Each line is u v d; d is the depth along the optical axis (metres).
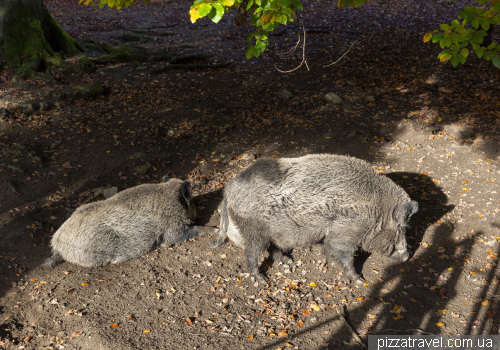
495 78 9.13
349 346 3.51
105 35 14.70
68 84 9.33
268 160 4.18
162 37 14.80
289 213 3.90
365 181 3.97
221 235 4.52
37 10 10.05
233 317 3.90
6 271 4.52
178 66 10.81
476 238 4.63
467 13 3.23
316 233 4.00
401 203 4.02
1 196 5.54
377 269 4.40
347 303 3.98
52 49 10.30
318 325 3.75
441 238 4.71
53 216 5.33
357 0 3.04
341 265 4.48
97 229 4.56
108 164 6.42
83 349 3.60
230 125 7.64
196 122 7.83
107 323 3.86
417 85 9.17
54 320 3.93
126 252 4.72
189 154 6.84
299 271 4.46
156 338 3.68
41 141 6.95
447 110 7.80
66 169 6.25
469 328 3.57
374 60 11.16
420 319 3.72
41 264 4.66
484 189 5.47
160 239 4.92
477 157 6.21
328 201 3.85
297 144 6.99
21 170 6.02
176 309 4.02
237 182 4.07
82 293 4.24
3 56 9.60
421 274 4.25
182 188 4.92
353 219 3.89
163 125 7.69
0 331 3.79
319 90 9.22
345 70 10.45
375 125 7.45
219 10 2.53
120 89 9.38
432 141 6.77
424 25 15.38
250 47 3.58
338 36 14.29
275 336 3.66
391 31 14.64
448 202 5.32
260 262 4.64
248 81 9.96
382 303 3.94
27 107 7.84
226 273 4.48
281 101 8.74
